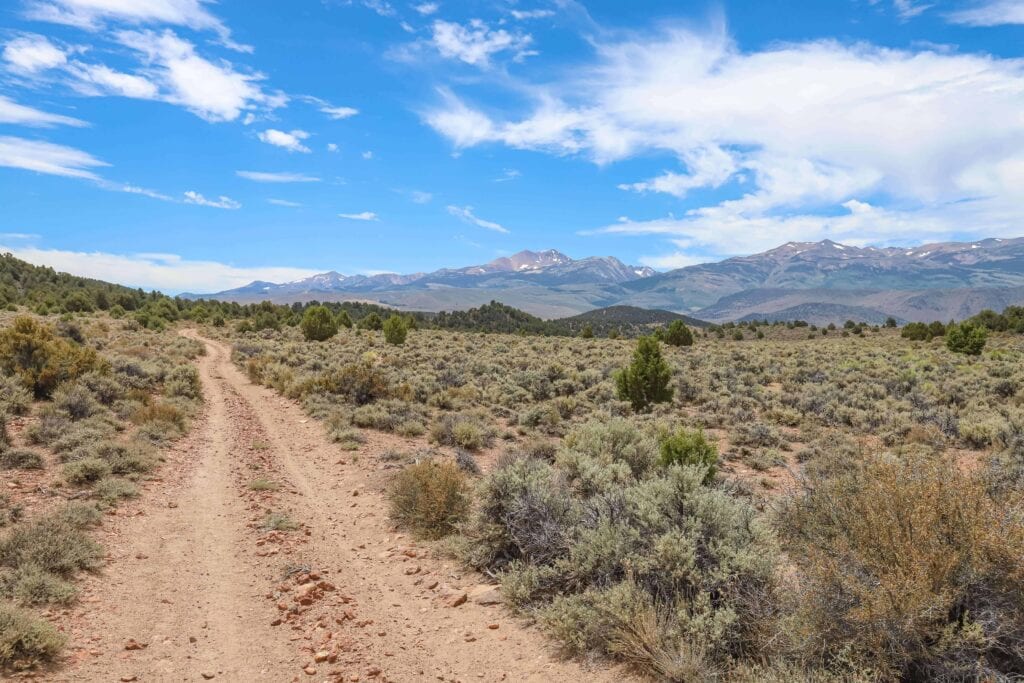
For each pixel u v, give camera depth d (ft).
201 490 39.42
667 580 19.74
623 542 21.95
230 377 112.47
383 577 26.76
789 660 15.52
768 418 73.20
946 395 80.38
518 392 85.97
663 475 36.35
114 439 46.55
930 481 15.23
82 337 116.98
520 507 27.02
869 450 19.84
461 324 621.31
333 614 22.65
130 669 18.11
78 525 28.91
